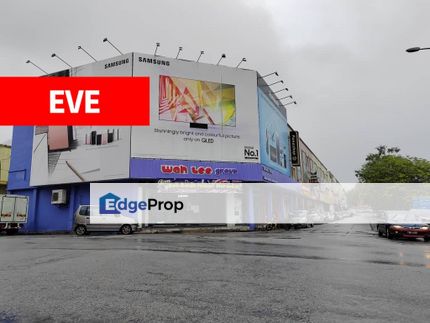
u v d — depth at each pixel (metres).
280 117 41.56
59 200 30.45
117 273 7.19
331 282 6.57
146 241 15.27
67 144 30.52
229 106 31.94
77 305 4.95
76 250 11.25
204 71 31.59
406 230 18.59
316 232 25.61
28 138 33.09
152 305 4.98
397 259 10.03
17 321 4.32
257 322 4.32
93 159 29.31
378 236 21.61
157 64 30.23
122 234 23.66
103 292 5.66
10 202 26.98
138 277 6.80
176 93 30.30
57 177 30.55
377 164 50.56
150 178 28.17
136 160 28.12
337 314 4.64
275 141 38.34
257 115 33.03
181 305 5.00
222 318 4.46
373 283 6.54
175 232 27.23
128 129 28.56
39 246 12.85
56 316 4.50
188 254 10.29
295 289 6.00
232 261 9.01
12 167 33.81
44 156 31.50
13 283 6.26
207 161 30.25
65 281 6.43
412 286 6.32
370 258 10.12
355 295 5.63
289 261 9.16
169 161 29.02
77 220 23.81
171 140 29.42
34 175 31.81
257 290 5.90
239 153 31.52
